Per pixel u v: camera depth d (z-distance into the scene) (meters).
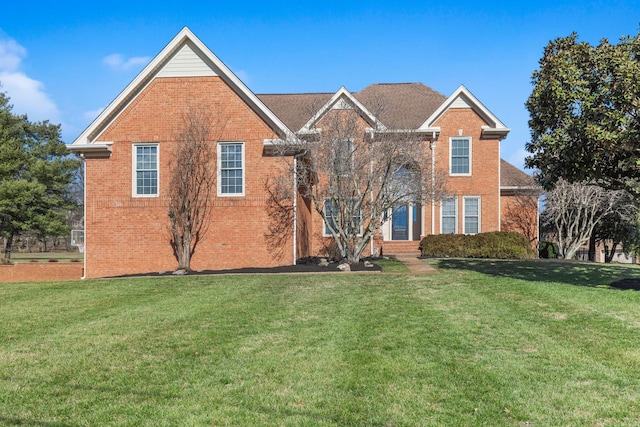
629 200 26.89
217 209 18.98
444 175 20.06
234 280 14.94
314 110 19.89
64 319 9.58
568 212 29.45
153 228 19.12
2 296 12.91
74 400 5.27
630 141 10.70
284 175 18.78
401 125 25.50
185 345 7.41
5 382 5.85
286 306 10.41
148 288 13.74
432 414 4.84
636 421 4.71
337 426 4.59
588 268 16.39
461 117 25.48
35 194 36.16
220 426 4.61
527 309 9.70
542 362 6.43
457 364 6.35
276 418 4.76
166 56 19.16
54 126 40.09
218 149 19.08
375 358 6.61
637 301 10.20
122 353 7.01
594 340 7.41
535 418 4.77
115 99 19.11
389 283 13.52
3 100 37.47
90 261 19.23
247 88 18.86
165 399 5.27
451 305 10.23
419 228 26.75
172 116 19.22
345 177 18.27
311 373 6.04
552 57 12.14
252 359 6.63
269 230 18.88
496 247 21.94
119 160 19.31
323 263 18.50
